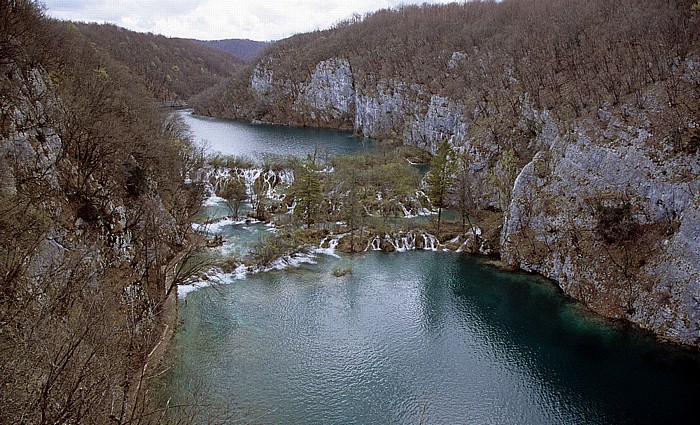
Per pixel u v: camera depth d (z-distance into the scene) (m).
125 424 19.28
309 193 71.44
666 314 42.94
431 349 41.28
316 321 45.34
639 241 48.25
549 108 71.31
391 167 89.75
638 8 81.19
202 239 63.75
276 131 176.00
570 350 41.34
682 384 36.81
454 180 75.81
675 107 52.25
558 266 54.81
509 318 46.88
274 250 59.50
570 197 56.19
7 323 20.84
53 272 27.03
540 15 116.62
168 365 36.88
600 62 72.19
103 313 25.92
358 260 61.41
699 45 58.34
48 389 16.67
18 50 37.09
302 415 32.69
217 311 46.53
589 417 33.38
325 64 199.12
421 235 67.31
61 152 37.72
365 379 36.88
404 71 154.50
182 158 77.88
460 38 143.50
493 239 65.62
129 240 43.47
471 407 34.28
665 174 47.94
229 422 30.86
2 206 26.61
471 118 92.62
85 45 76.81
